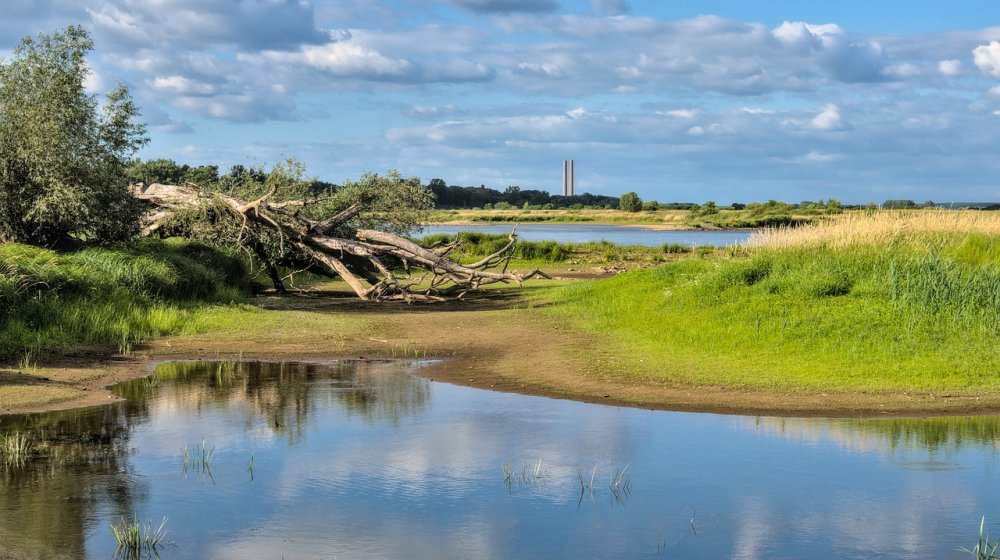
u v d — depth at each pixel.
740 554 6.44
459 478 8.28
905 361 13.30
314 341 16.89
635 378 12.91
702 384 12.40
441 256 27.02
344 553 6.43
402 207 31.62
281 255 26.05
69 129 21.25
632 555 6.44
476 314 21.23
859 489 7.93
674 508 7.46
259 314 19.80
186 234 26.97
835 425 10.23
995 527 6.98
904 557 6.38
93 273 18.22
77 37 21.83
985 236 21.59
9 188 20.98
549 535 6.82
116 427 10.15
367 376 13.54
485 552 6.48
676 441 9.56
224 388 12.52
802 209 94.75
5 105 20.95
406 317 20.73
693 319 17.12
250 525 7.03
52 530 6.88
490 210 161.38
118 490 7.89
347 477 8.30
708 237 76.00
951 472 8.41
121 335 16.39
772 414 10.74
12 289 15.83
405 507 7.46
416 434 9.88
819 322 15.47
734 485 8.05
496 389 12.47
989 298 15.52
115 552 6.42
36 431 9.94
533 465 8.69
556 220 138.75
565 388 12.42
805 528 6.98
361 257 28.12
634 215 144.62
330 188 31.42
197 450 9.20
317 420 10.55
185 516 7.22
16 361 13.79
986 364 13.01
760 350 14.44
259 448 9.29
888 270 17.41
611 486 8.04
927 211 23.42
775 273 18.73
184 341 16.59
